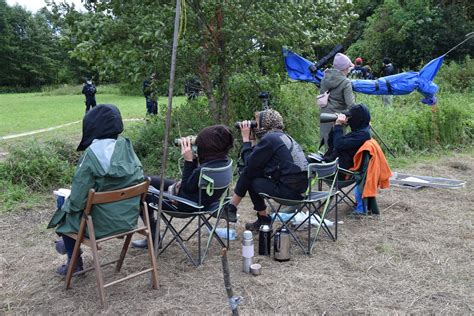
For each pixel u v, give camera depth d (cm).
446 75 1820
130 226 344
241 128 481
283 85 1003
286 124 879
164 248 420
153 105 1213
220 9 754
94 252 326
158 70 786
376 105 1070
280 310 330
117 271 395
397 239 463
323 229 477
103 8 766
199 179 381
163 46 735
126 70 764
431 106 974
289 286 364
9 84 5900
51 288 369
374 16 2706
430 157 874
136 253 435
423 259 414
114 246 454
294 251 436
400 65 2603
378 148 526
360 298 345
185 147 402
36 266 413
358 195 542
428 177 700
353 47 2764
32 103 2836
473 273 386
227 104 847
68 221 345
